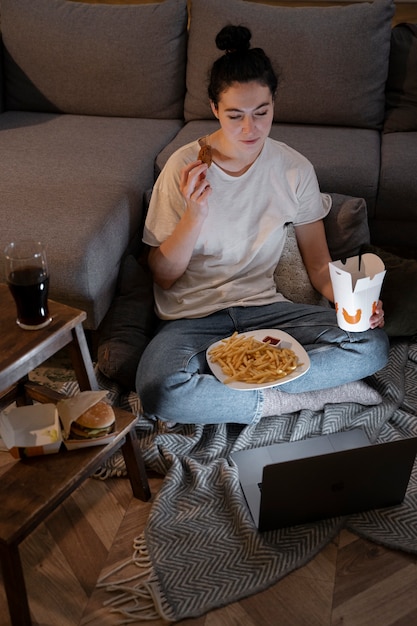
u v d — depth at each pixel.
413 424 1.95
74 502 1.75
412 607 1.50
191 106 2.95
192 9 2.89
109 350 2.03
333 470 1.58
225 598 1.50
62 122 2.95
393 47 2.83
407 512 1.70
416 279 2.16
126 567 1.59
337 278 1.76
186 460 1.82
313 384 1.93
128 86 2.96
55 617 1.48
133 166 2.51
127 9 2.92
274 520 1.62
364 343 1.91
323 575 1.56
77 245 2.00
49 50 2.95
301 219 2.09
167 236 2.00
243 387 1.72
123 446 1.66
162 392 1.83
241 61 1.76
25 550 1.63
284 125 2.89
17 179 2.39
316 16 2.77
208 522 1.67
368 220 2.61
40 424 1.51
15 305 1.55
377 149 2.68
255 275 2.05
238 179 1.96
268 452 1.85
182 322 1.98
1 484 1.43
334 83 2.79
